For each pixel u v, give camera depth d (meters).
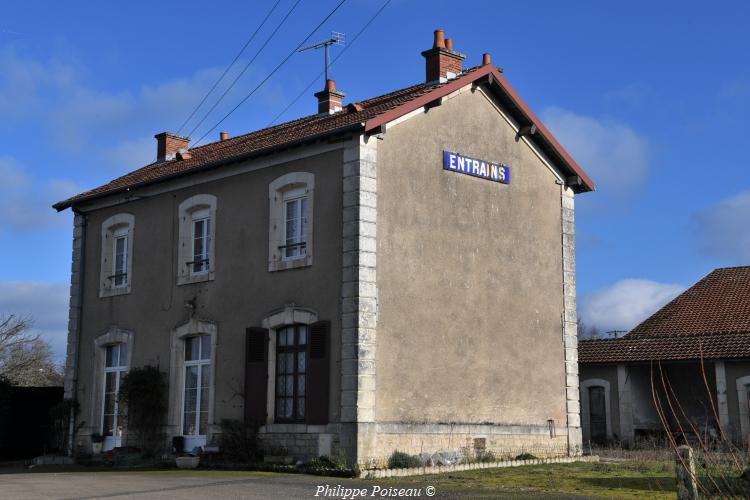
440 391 15.86
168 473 15.02
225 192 17.64
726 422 23.42
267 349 16.17
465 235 16.83
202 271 18.09
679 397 25.20
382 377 14.97
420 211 16.06
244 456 15.88
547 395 17.89
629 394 25.23
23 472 16.56
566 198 19.09
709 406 24.47
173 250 18.55
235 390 16.72
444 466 15.03
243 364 16.62
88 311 20.45
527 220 18.16
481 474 14.35
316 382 15.18
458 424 16.05
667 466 16.00
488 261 17.19
